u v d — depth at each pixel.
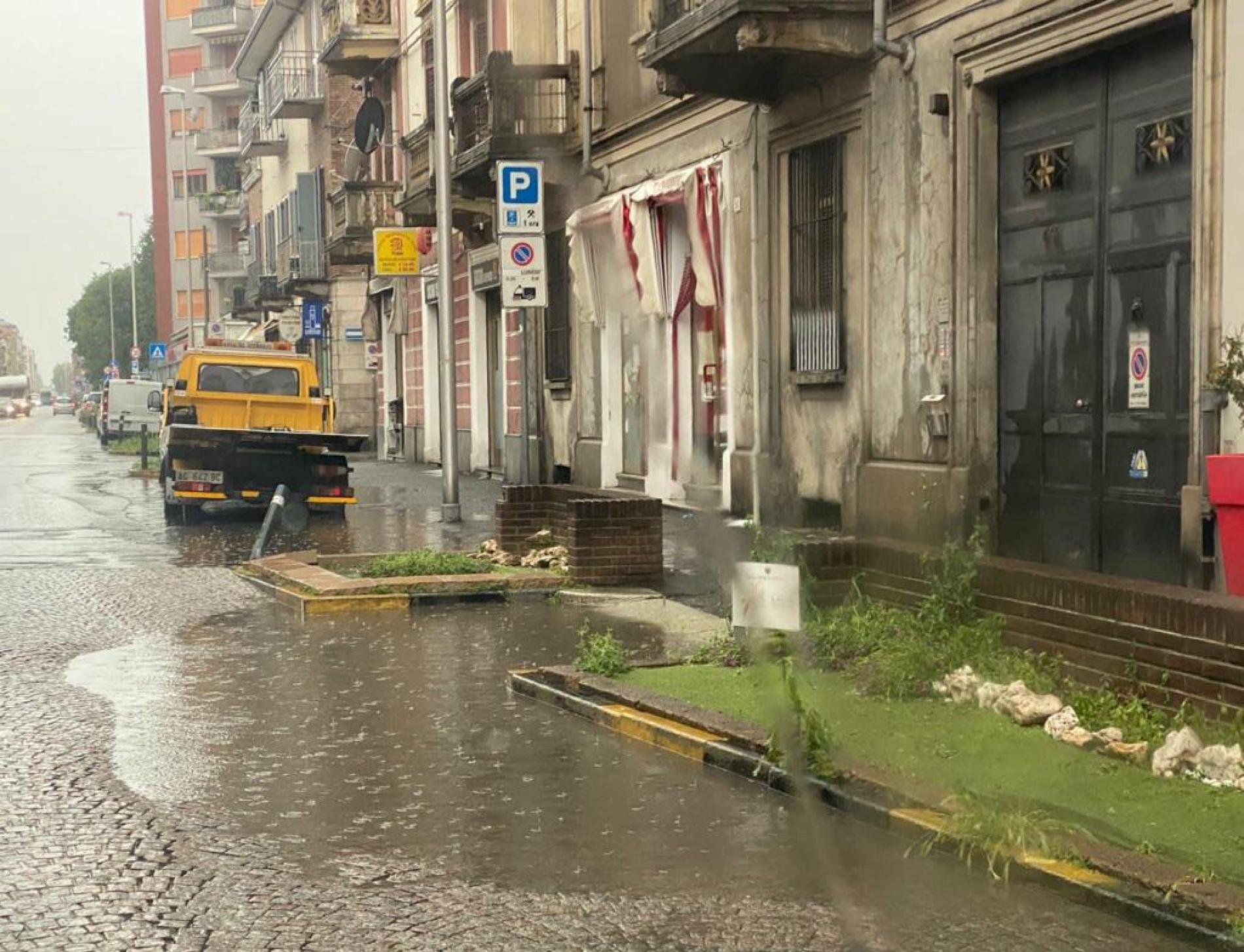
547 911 5.10
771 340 15.88
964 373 12.09
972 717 7.41
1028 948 4.65
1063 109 11.15
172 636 11.41
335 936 4.88
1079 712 7.14
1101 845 5.34
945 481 12.23
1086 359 10.85
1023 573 8.24
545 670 9.23
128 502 27.02
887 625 8.86
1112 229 10.53
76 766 7.31
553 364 23.92
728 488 17.16
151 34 103.00
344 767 7.23
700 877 5.42
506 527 15.11
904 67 12.84
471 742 7.72
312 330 46.25
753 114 16.00
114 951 4.77
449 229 20.42
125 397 56.78
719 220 17.06
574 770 7.10
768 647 8.95
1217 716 6.74
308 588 13.16
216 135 90.25
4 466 41.62
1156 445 10.04
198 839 6.04
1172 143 9.88
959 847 5.55
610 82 20.14
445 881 5.45
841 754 6.72
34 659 10.38
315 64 47.28
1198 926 4.67
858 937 4.77
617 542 13.20
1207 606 6.79
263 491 21.50
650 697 8.20
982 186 11.98
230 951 4.76
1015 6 11.22
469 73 28.22
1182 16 9.51
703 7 13.68
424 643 10.85
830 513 14.71
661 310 18.64
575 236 21.09
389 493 26.73
